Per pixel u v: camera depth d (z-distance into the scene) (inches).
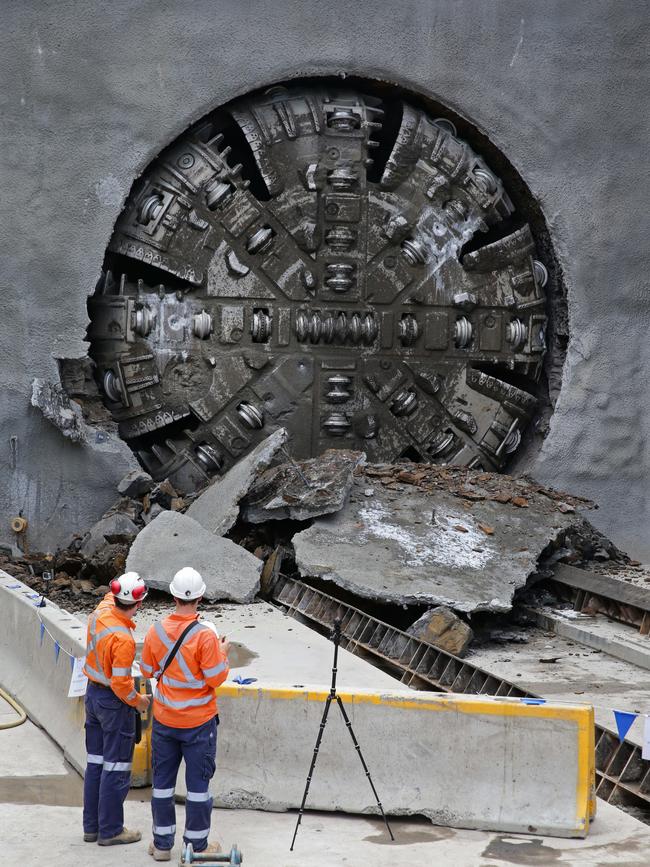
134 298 614.9
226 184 621.3
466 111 637.3
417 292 645.3
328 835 279.9
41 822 284.8
